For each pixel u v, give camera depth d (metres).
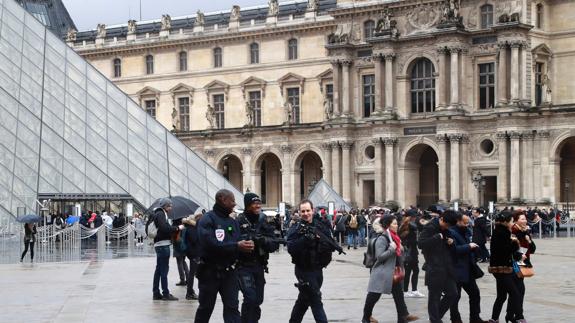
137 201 109.88
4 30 112.75
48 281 62.22
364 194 158.88
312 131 168.62
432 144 149.88
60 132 108.44
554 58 150.25
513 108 142.25
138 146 114.25
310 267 37.19
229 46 191.62
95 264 77.00
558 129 140.38
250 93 189.25
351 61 160.25
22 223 92.44
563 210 137.50
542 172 141.75
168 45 198.50
